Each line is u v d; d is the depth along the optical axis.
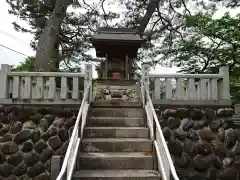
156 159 4.03
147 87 5.78
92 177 3.58
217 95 5.89
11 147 5.49
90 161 3.99
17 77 5.69
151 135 4.59
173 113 5.78
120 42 8.47
